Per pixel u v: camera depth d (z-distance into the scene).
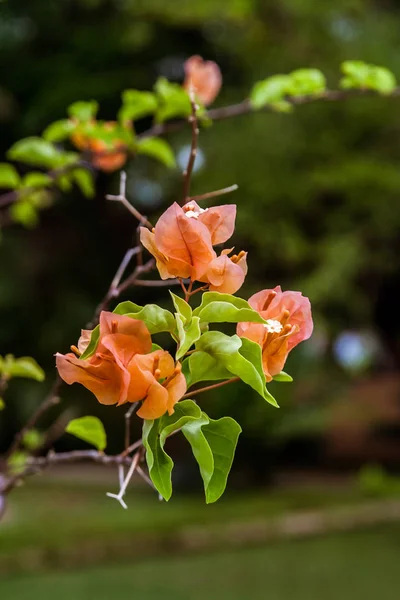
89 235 9.98
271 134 7.62
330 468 10.06
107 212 9.82
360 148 7.65
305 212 7.75
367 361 11.13
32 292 9.66
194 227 0.75
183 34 8.73
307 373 8.27
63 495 7.79
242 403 7.71
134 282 1.34
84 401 9.66
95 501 7.38
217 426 0.73
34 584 4.53
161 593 4.32
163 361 0.70
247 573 4.88
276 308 0.76
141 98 1.97
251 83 7.89
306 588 4.43
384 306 9.95
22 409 9.55
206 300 0.75
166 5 8.12
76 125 2.03
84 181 2.19
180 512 6.64
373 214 7.43
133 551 5.40
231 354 0.72
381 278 8.55
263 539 6.02
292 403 7.91
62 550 5.11
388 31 8.01
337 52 7.83
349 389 9.15
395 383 9.64
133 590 4.40
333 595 4.25
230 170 7.66
